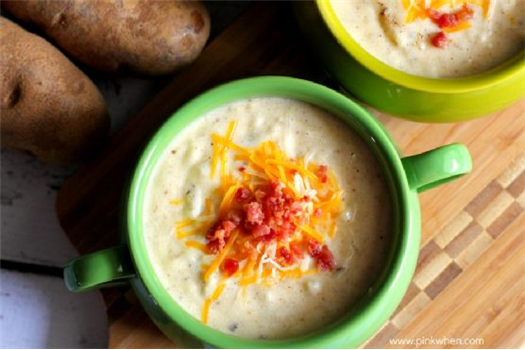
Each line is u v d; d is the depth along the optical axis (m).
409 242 0.51
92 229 0.58
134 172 0.51
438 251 0.58
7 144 0.58
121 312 0.57
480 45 0.55
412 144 0.59
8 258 0.61
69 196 0.58
